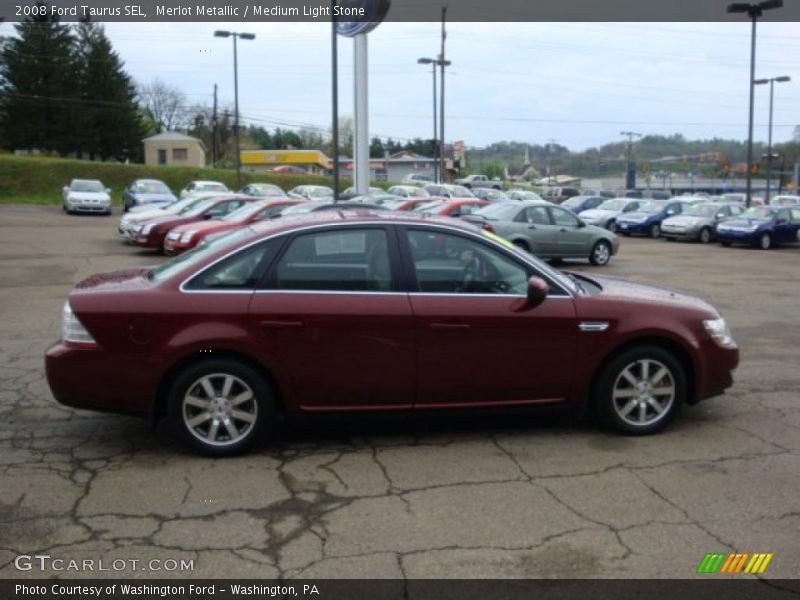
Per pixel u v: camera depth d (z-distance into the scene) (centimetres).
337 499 429
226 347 476
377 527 394
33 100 5738
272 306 480
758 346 860
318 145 12225
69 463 480
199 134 9131
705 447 518
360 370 491
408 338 492
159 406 488
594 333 517
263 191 3381
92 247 1952
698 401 548
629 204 3259
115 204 4475
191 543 376
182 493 434
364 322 486
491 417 578
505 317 503
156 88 8938
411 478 459
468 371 503
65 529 389
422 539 381
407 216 529
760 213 2564
